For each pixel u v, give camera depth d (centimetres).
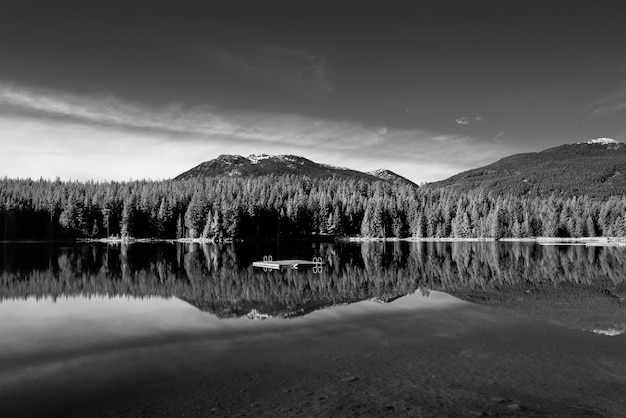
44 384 1352
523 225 15088
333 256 7644
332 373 1437
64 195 13975
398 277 4400
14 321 2309
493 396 1236
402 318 2345
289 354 1662
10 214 12169
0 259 6581
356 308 2655
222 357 1627
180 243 12300
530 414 1120
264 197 15212
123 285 3816
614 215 15012
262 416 1105
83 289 3578
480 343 1811
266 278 4347
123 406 1182
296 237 14625
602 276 4438
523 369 1467
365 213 15438
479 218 15238
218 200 13488
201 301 2955
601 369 1464
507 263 6075
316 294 3244
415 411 1134
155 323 2236
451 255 7806
